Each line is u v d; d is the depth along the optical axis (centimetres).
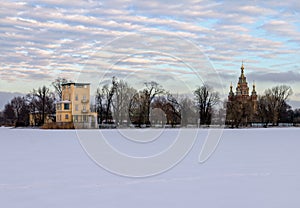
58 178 769
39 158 1115
